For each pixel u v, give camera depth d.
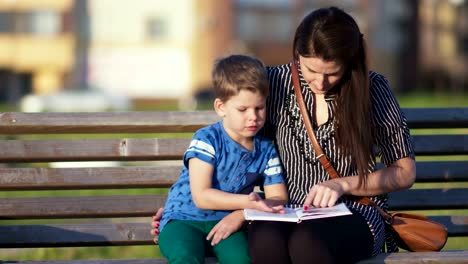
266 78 4.88
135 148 5.46
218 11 56.25
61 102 43.12
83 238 5.45
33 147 5.41
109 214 5.47
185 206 5.04
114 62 58.84
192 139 5.06
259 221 4.78
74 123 5.39
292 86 5.10
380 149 5.18
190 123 5.47
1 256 8.14
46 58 61.09
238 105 4.82
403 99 31.06
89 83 59.12
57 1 60.88
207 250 4.99
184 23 58.06
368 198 5.07
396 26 55.34
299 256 4.58
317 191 4.82
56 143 5.42
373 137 5.11
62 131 5.45
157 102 58.66
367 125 4.96
